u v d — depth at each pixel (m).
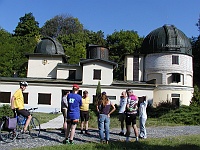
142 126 11.91
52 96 36.56
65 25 81.00
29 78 38.09
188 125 20.44
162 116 24.11
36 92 36.47
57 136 11.62
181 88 39.81
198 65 50.50
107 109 10.30
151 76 41.94
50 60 41.88
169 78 40.59
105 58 42.53
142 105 12.16
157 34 43.00
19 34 67.69
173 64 40.72
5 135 10.23
